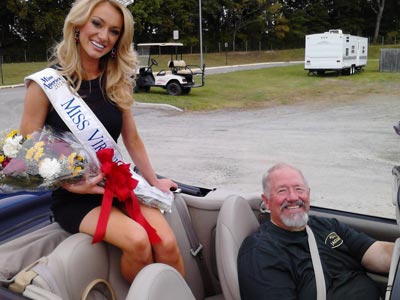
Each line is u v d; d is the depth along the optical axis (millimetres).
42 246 2223
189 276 2627
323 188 6508
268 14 58625
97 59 2369
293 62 48625
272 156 8609
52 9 45469
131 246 2102
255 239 2393
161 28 52656
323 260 2383
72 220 2256
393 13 66188
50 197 2719
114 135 2529
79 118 2330
